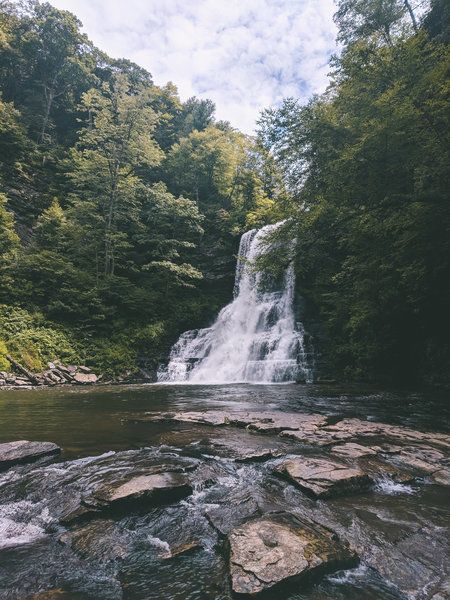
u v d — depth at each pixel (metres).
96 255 27.09
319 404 10.20
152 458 4.72
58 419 7.83
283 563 2.39
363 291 15.98
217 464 4.60
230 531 2.88
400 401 10.77
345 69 12.54
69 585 2.39
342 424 6.91
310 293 24.48
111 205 28.78
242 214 35.38
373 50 11.96
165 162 41.41
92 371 20.61
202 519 3.23
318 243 16.36
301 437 5.75
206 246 34.78
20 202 31.33
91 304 23.55
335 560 2.49
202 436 6.00
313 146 12.88
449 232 10.49
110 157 30.31
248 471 4.41
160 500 3.52
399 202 11.24
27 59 44.34
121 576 2.47
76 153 35.69
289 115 13.00
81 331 22.78
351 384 17.09
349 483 3.84
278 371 19.44
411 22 16.19
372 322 17.20
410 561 2.57
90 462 4.59
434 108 9.27
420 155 9.59
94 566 2.59
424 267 12.05
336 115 13.12
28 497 3.68
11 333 19.73
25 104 45.22
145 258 31.38
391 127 9.15
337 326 21.30
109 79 52.84
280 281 26.58
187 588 2.33
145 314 26.61
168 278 29.06
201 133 41.56
